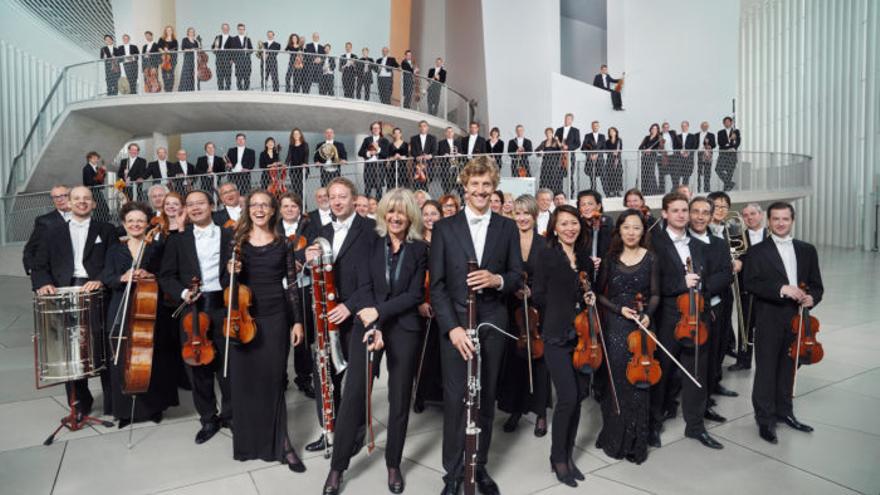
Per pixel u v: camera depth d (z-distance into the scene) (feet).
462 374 9.67
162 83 42.27
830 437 12.14
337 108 43.60
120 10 56.13
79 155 47.19
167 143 55.93
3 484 10.06
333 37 56.49
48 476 10.39
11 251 42.37
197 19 53.93
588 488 9.93
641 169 37.93
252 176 33.17
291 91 42.93
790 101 69.31
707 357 11.93
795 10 68.28
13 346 20.61
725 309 13.84
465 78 56.34
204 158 37.01
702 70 52.42
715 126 52.16
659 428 11.95
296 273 11.49
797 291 11.78
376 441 12.07
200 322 11.64
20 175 46.96
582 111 52.49
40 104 56.90
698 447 11.66
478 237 10.10
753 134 75.72
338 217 11.46
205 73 42.19
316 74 43.19
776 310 12.32
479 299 9.98
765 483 10.10
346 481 10.21
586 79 60.64
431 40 63.98
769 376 12.19
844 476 10.35
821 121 65.00
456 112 51.75
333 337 10.78
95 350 12.53
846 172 62.08
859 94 60.49
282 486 10.05
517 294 11.48
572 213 10.71
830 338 21.33
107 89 43.14
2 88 51.39
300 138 35.70
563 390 10.20
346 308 10.43
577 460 11.10
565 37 59.62
